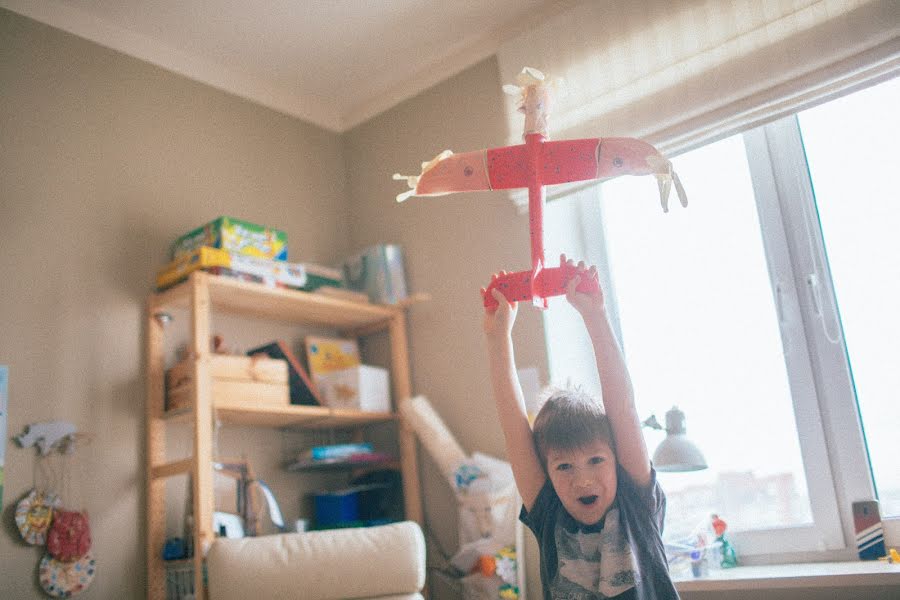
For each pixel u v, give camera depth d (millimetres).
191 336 2357
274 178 3045
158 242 2641
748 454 2363
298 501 2812
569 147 1442
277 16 2688
